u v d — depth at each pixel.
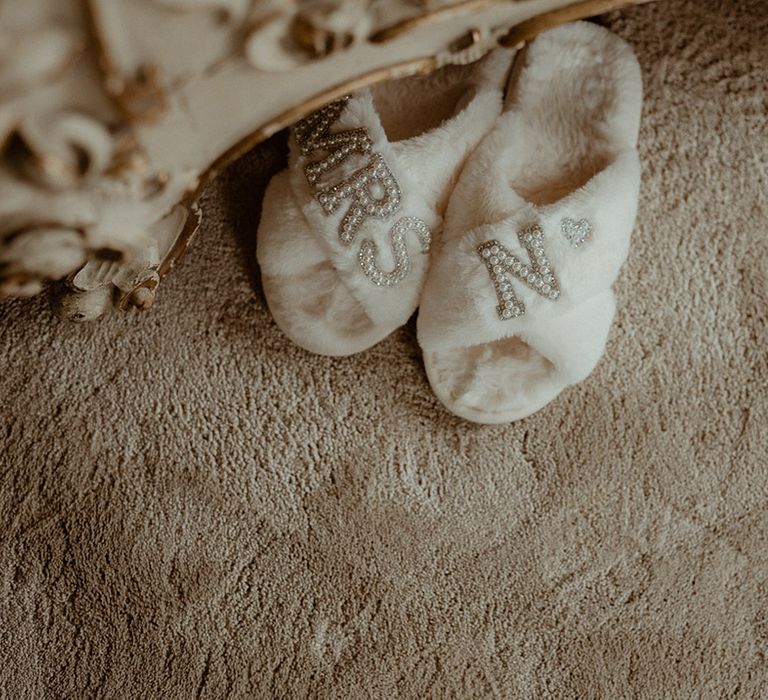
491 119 0.71
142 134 0.49
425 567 0.73
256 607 0.72
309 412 0.73
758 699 0.74
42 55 0.44
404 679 0.73
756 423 0.75
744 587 0.75
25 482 0.71
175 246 0.64
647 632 0.74
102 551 0.71
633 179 0.69
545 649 0.74
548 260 0.67
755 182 0.76
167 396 0.72
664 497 0.75
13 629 0.71
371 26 0.50
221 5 0.46
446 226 0.69
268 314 0.74
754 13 0.76
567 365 0.69
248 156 0.74
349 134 0.67
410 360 0.74
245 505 0.72
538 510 0.74
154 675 0.72
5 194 0.48
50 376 0.72
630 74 0.71
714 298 0.75
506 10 0.53
